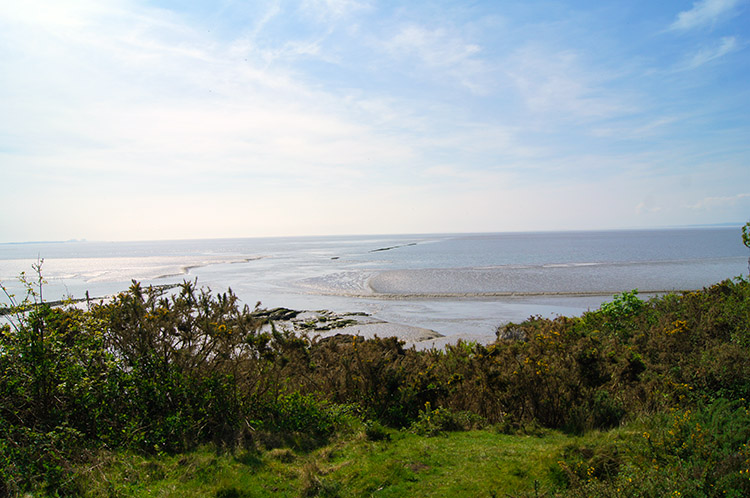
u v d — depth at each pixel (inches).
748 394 228.8
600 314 487.8
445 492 159.3
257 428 222.8
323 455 201.3
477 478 169.0
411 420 256.5
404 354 380.2
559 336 314.7
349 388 286.4
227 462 183.5
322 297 1414.9
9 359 193.2
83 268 3078.2
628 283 1540.4
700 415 187.8
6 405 186.1
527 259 2992.1
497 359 293.1
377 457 194.9
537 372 258.8
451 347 357.7
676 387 241.4
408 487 164.7
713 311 372.2
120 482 162.4
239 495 159.8
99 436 192.9
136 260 4286.4
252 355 257.8
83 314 224.8
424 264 2719.0
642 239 6958.7
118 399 210.7
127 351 223.8
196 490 161.6
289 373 280.4
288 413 241.9
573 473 159.9
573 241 6727.4
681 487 138.3
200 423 219.3
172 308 247.0
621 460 168.1
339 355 325.1
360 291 1531.7
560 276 1827.0
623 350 311.4
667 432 176.7
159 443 198.8
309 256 4045.3
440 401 283.6
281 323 979.3
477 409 277.6
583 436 210.7
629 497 139.0
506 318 1007.6
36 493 149.4
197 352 244.4
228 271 2496.3
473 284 1641.2
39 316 198.5
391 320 1010.7
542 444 209.2
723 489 135.3
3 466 154.3
